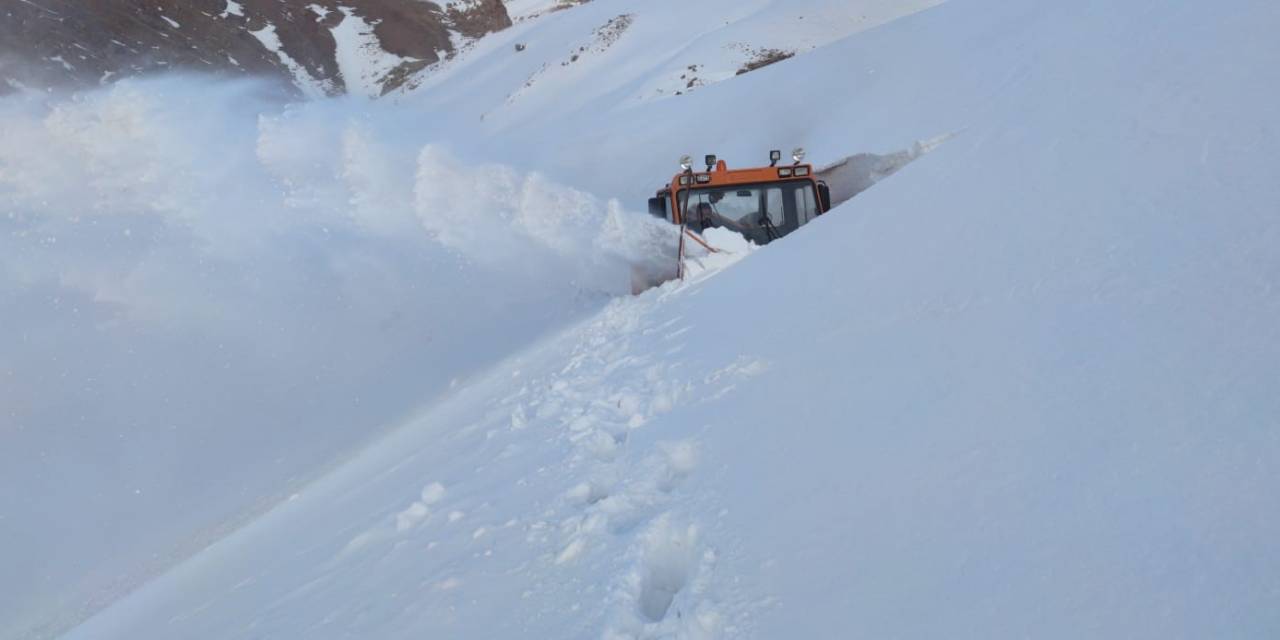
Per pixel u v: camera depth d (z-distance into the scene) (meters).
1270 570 1.79
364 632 3.18
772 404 3.92
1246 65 4.50
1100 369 2.83
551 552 3.29
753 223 9.88
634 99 50.91
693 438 3.98
